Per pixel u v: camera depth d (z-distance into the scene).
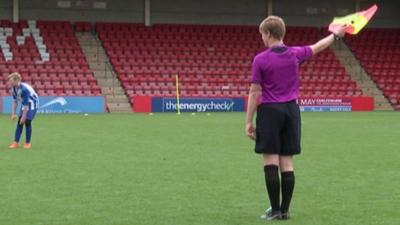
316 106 38.78
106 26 41.62
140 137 19.19
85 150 15.41
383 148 16.11
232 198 8.95
